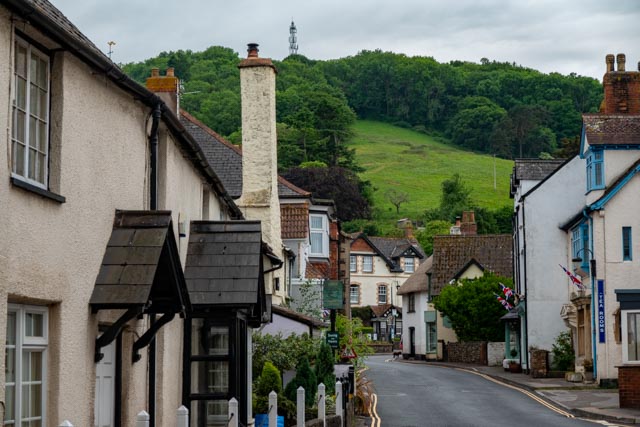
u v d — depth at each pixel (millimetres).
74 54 13086
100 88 14453
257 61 39719
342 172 125562
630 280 45312
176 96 34750
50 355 12711
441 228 144375
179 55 186000
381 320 121812
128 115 15883
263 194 39000
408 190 192375
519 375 56938
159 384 17875
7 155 11117
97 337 14344
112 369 15430
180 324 19391
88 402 13781
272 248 38844
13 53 11344
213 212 25766
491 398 42062
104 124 14641
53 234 12555
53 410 12625
